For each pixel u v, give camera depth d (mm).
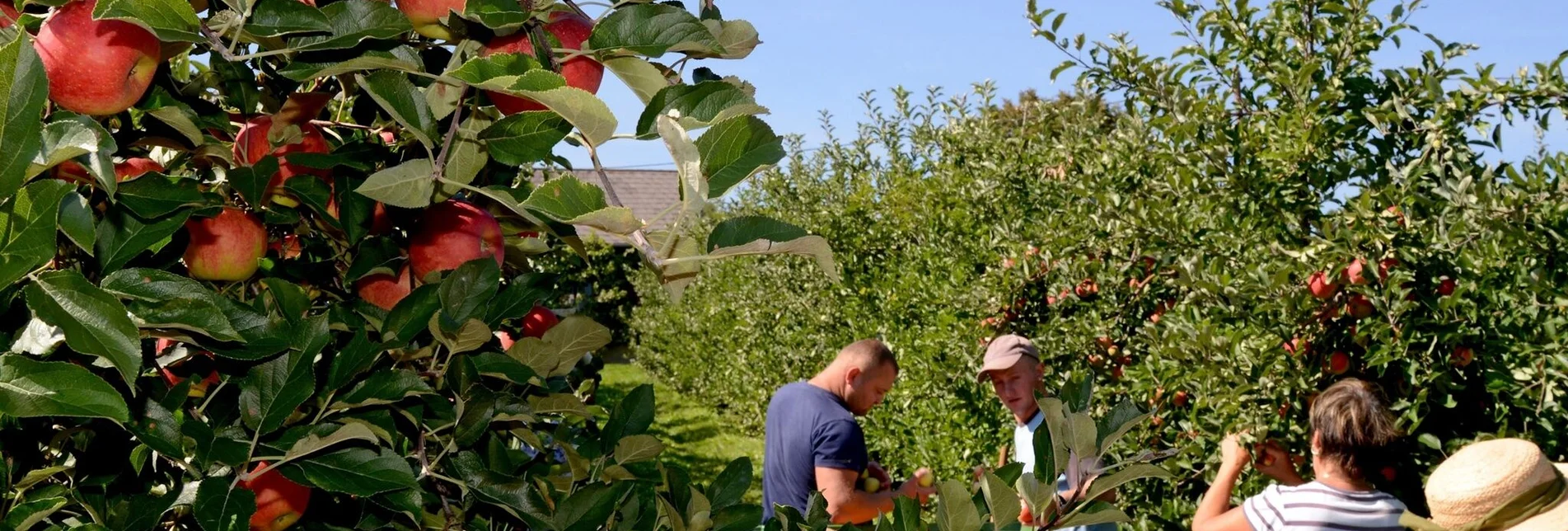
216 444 941
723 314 11992
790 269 9203
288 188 1047
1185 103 3281
